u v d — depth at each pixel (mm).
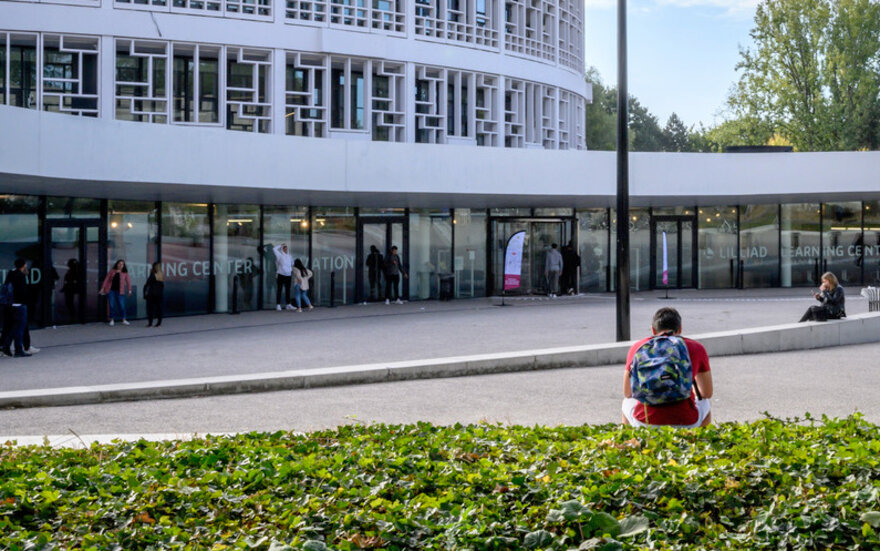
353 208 32094
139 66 28438
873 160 32375
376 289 32656
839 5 56781
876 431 6996
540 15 37219
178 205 27750
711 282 38031
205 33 28250
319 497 5691
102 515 5445
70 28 26531
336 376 14430
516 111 35688
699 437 6875
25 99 27172
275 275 30188
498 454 6844
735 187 32000
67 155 19609
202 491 5875
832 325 20203
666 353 7246
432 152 27484
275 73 29438
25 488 6008
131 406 12617
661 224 37938
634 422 7375
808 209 38062
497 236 35281
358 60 31250
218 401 13008
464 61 33531
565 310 28188
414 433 8164
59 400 12664
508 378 15164
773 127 59062
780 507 4988
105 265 25844
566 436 7562
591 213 37188
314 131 30438
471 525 4863
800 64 57688
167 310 27422
